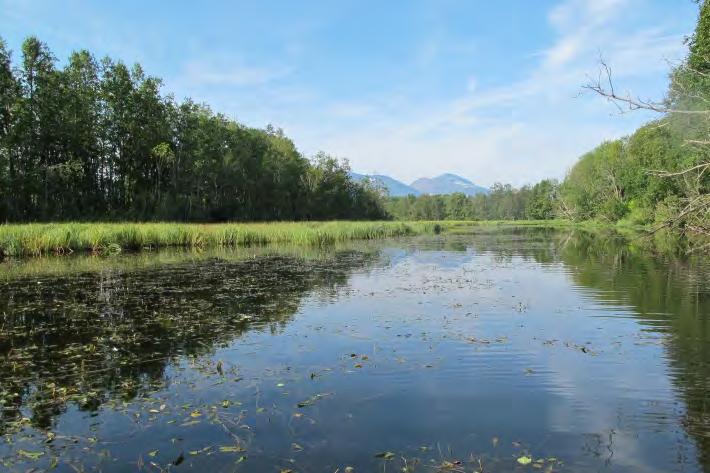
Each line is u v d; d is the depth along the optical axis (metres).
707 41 18.97
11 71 39.94
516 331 8.95
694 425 5.03
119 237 26.25
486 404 5.62
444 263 20.50
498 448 4.58
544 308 10.98
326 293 13.09
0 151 38.91
